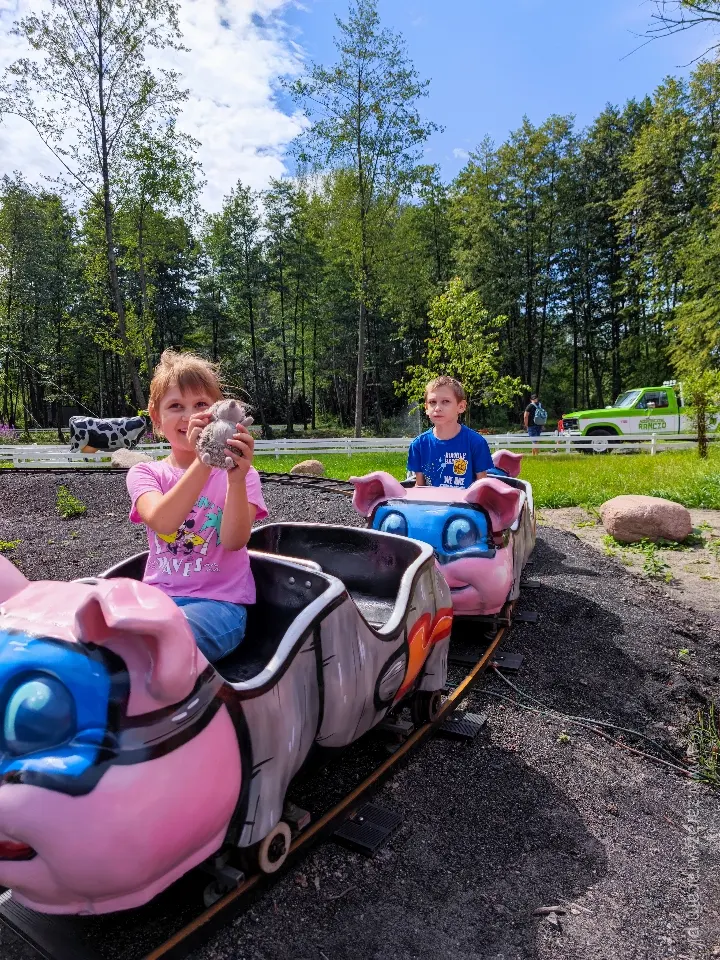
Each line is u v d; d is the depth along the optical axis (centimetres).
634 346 3538
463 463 478
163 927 185
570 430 2053
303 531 306
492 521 374
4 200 3272
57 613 155
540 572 564
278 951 183
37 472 1003
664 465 1305
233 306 3978
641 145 2364
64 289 3481
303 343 3962
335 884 209
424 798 257
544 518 894
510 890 216
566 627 442
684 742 344
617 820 265
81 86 2053
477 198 3512
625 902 218
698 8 704
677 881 233
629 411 1988
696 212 1694
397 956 186
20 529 741
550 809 263
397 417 4269
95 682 143
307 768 215
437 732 304
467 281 3494
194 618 198
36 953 177
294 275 3747
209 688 158
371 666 224
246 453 188
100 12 1994
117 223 2319
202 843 160
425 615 266
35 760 137
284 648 189
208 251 4078
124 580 156
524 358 4091
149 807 140
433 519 375
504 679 367
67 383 4228
